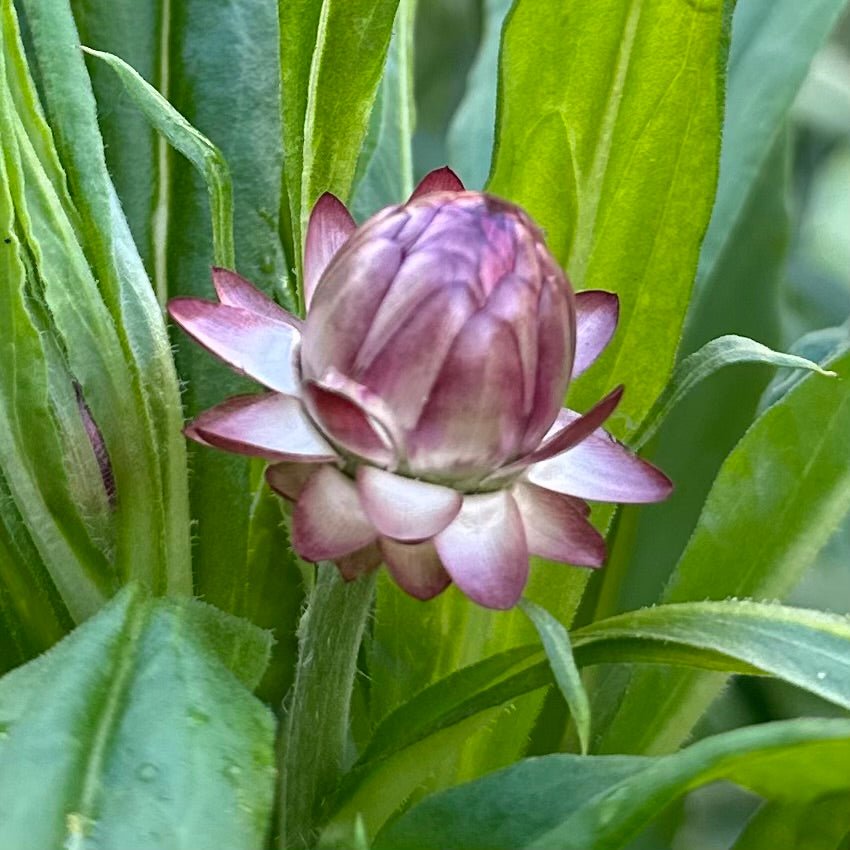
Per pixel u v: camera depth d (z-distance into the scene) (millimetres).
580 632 240
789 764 228
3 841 209
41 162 246
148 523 247
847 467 262
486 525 223
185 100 271
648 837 275
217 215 247
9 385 243
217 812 214
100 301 243
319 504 222
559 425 231
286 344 228
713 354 245
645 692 264
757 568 265
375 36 251
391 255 221
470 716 239
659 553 291
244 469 256
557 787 229
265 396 224
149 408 246
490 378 219
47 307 249
